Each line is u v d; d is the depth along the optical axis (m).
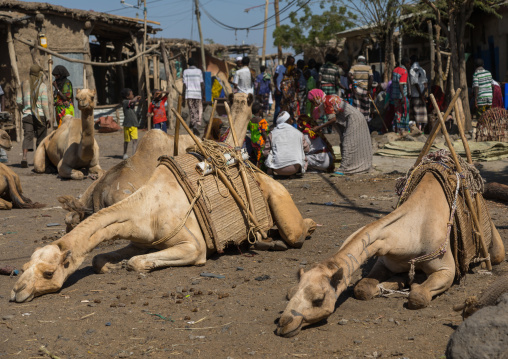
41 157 12.39
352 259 4.34
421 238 4.77
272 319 4.45
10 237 7.27
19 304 4.89
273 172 11.09
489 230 5.43
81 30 21.14
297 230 6.34
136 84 27.41
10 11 19.03
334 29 27.12
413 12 20.73
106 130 21.56
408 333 4.11
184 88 19.39
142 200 5.62
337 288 4.21
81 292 5.17
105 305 4.85
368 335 4.09
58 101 14.04
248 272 5.66
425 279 5.00
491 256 5.59
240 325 4.36
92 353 3.98
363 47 27.50
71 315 4.63
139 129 22.66
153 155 7.16
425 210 4.83
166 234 5.68
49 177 12.05
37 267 4.96
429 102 16.70
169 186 5.79
